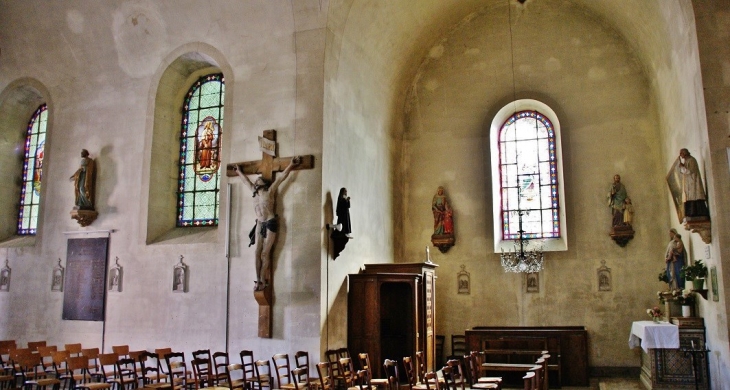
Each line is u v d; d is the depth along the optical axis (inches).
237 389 468.4
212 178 641.0
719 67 454.6
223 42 604.4
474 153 724.7
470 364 450.0
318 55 557.6
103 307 614.2
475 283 698.2
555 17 717.9
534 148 722.8
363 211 626.5
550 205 704.4
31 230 720.3
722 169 443.5
